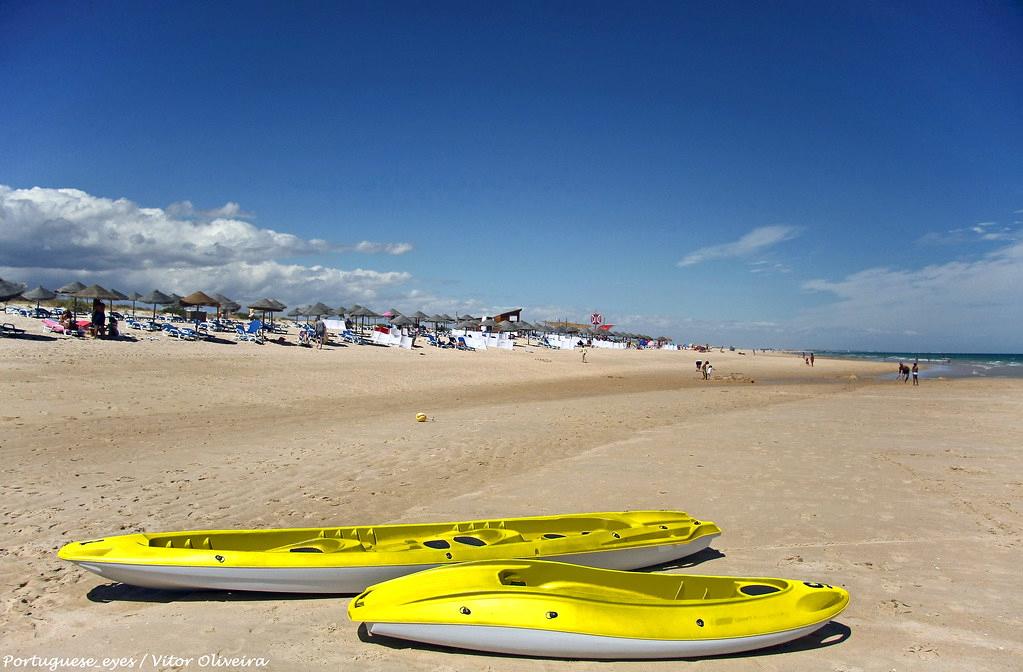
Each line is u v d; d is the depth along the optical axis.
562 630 4.44
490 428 15.59
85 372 19.61
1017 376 53.12
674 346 121.00
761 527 8.02
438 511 8.43
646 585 5.18
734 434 15.64
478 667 4.38
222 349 29.78
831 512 8.71
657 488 9.97
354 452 11.98
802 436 15.43
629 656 4.50
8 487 8.51
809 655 4.72
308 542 5.79
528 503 8.94
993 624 5.29
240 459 10.94
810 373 55.12
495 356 47.31
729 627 4.66
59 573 5.84
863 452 13.30
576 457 12.38
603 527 6.95
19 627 4.75
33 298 30.39
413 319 60.66
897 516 8.55
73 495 8.30
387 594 4.73
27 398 15.22
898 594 5.91
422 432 14.59
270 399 18.98
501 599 4.60
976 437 15.63
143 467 10.03
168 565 5.23
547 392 27.05
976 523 8.26
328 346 38.69
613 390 29.81
